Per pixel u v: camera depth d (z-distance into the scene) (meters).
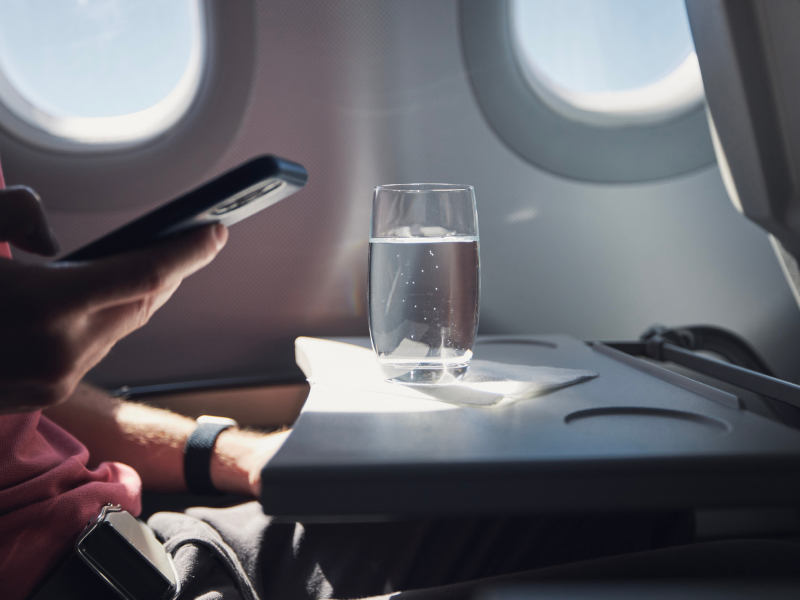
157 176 1.24
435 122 1.29
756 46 0.73
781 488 0.40
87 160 1.22
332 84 1.27
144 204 1.24
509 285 1.34
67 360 0.49
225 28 1.23
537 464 0.41
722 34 0.76
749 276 1.34
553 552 0.77
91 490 0.73
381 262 0.61
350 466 0.41
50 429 0.86
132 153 1.23
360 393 0.61
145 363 1.29
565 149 1.31
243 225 1.29
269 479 0.40
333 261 1.31
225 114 1.24
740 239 1.34
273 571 0.84
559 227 1.33
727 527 1.30
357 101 1.27
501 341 1.00
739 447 0.43
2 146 1.20
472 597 0.63
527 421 0.50
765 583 0.39
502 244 1.33
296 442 0.45
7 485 0.67
